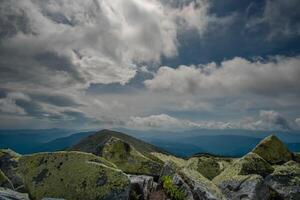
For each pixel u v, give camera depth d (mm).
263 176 24156
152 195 21578
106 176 19297
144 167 28297
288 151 30031
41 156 21641
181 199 20234
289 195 21719
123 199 18344
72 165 20484
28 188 19672
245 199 20234
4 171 20719
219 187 22656
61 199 17469
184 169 23016
